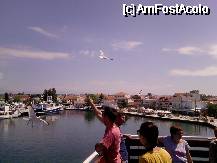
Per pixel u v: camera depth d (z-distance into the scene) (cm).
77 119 17050
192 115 19625
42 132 10856
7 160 6838
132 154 764
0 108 17488
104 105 552
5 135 10094
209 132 12306
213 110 16862
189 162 690
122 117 596
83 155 7225
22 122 14262
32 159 6894
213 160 718
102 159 512
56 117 18250
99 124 14262
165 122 16350
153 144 387
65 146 8269
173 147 678
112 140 505
